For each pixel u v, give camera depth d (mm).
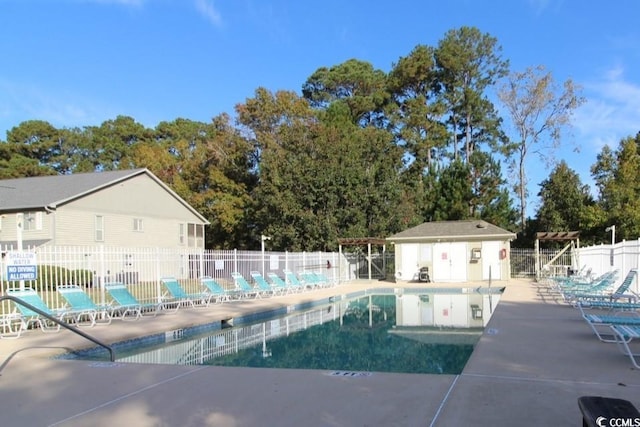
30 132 55781
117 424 4918
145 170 31406
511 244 39000
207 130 56188
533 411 4977
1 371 7305
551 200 37438
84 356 9664
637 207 33156
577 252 28906
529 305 15719
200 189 45125
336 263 31922
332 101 56344
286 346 11789
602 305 11734
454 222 32281
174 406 5453
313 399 5559
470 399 5418
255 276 20625
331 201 36906
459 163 40031
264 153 39719
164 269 18672
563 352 8211
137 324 12477
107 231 28922
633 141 38156
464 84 51750
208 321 13492
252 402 5520
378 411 5074
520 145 45531
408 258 31547
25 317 11094
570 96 42719
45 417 5180
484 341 9352
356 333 13672
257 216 39500
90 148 59844
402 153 43594
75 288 12672
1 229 26766
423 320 16188
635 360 7461
